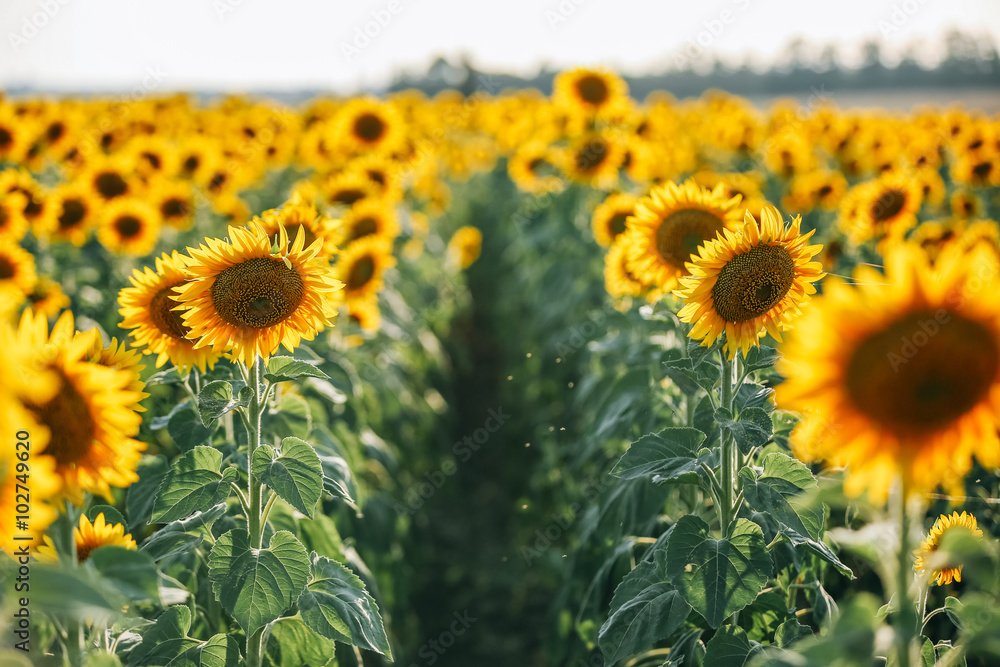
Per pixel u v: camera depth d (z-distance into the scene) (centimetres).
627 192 778
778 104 1385
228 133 1063
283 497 249
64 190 674
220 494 262
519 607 629
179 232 784
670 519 374
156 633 265
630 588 295
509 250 1357
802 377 169
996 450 161
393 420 698
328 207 614
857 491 168
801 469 262
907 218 580
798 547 322
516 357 1038
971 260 161
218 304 258
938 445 161
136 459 197
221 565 255
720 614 247
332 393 398
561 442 715
